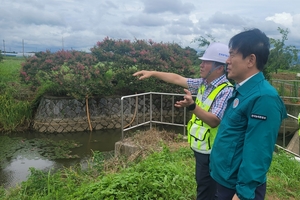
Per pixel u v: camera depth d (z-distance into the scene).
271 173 4.24
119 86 11.41
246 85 1.78
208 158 2.48
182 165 4.33
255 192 1.79
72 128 10.46
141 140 5.84
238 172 1.73
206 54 2.46
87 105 10.64
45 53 11.52
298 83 13.59
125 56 11.69
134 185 3.30
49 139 9.65
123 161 5.10
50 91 10.99
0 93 11.24
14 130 10.38
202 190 2.60
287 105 11.34
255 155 1.64
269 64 13.02
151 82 11.29
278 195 3.71
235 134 1.79
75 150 8.55
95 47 12.11
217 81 2.44
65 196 3.71
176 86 11.35
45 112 10.41
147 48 12.20
